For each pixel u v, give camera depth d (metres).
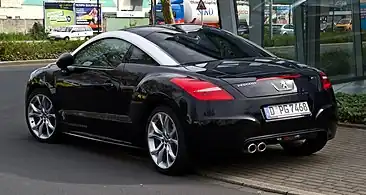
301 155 7.48
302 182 6.29
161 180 6.57
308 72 6.77
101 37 7.96
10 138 9.08
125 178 6.67
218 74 6.39
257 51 7.61
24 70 23.69
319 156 7.48
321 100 6.70
